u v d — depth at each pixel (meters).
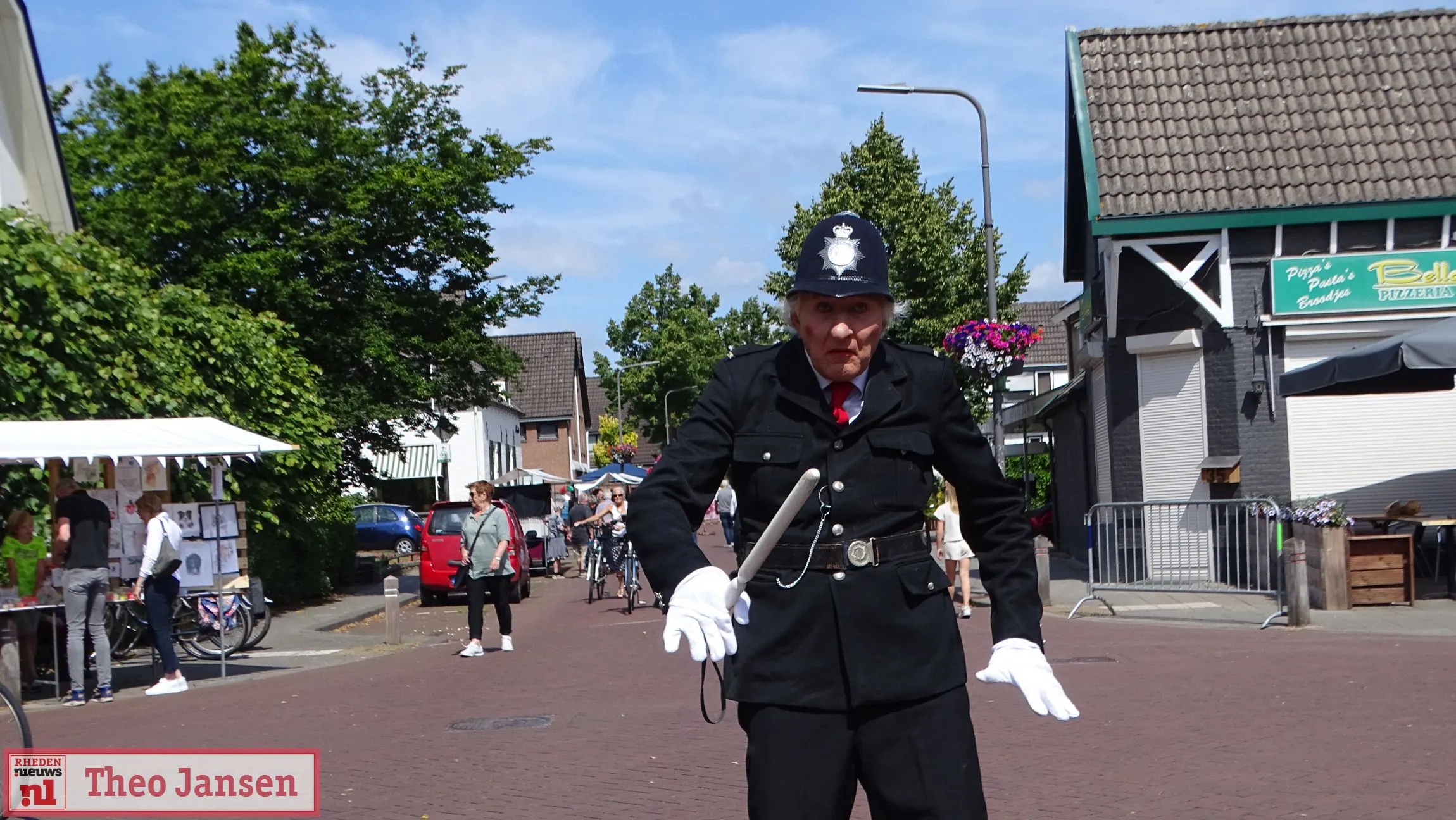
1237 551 14.71
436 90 26.89
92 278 15.87
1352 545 14.85
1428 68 19.59
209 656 14.78
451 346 26.62
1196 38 20.50
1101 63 20.25
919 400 3.14
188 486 17.33
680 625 2.65
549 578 32.97
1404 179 18.17
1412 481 18.11
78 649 11.97
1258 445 18.23
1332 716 8.16
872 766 3.02
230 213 24.23
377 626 19.62
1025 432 30.73
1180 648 12.01
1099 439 22.17
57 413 14.76
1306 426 18.23
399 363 25.78
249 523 19.47
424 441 54.78
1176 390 18.92
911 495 3.12
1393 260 18.11
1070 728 8.17
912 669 3.01
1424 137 18.67
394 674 13.02
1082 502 24.61
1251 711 8.46
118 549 14.23
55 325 14.86
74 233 16.98
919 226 34.47
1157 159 18.95
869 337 3.07
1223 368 18.41
